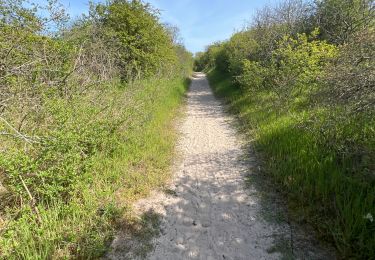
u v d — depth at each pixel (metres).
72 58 6.74
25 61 5.16
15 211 2.87
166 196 3.81
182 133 7.02
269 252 2.71
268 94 8.73
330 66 4.34
